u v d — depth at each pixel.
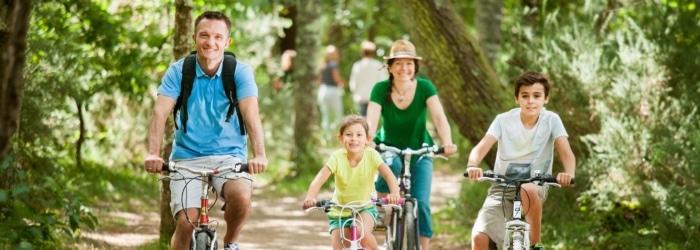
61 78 14.02
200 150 8.17
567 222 12.71
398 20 32.81
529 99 8.92
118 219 14.45
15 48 7.03
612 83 12.09
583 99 12.74
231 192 7.91
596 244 12.09
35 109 13.07
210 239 7.75
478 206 14.85
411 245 9.77
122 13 16.69
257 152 7.89
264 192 20.67
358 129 9.23
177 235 8.09
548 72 13.02
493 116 13.70
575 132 12.79
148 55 16.61
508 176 9.12
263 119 24.98
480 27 18.56
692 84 11.93
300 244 13.46
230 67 8.12
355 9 32.56
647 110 11.83
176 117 8.19
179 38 11.48
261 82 25.53
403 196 10.38
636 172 11.44
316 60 23.12
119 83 16.22
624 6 13.85
